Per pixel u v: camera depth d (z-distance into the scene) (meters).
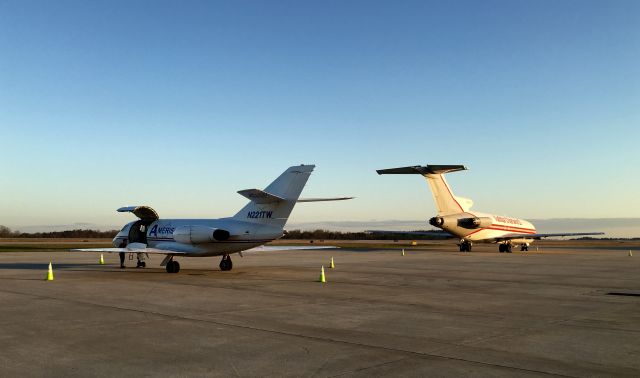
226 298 14.26
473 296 15.05
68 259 34.78
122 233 26.56
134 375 6.73
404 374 6.77
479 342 8.71
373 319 10.93
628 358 7.66
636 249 64.31
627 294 15.75
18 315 11.34
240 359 7.54
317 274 22.42
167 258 23.08
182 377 6.66
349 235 132.88
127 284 17.92
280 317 11.12
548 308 12.71
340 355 7.78
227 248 22.05
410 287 17.42
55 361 7.42
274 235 21.41
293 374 6.78
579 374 6.82
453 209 45.28
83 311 11.90
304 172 21.25
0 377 6.61
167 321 10.61
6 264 29.30
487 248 61.00
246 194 20.50
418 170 42.69
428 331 9.66
